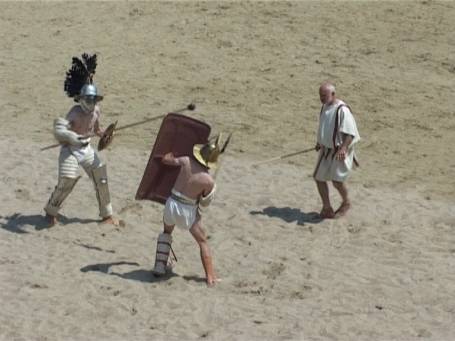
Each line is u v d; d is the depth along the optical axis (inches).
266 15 3189.0
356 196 1929.1
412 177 2085.4
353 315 1373.0
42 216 1765.5
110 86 2677.2
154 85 2691.9
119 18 3198.8
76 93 1689.2
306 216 1804.9
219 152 1464.1
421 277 1520.7
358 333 1305.4
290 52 2915.8
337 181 1754.4
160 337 1286.9
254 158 2185.0
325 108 1745.8
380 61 2851.9
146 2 3346.5
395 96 2620.6
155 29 3100.4
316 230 1729.8
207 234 1706.4
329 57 2881.4
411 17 3154.5
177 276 1509.6
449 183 2047.2
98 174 1710.1
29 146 2214.6
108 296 1427.2
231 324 1332.4
